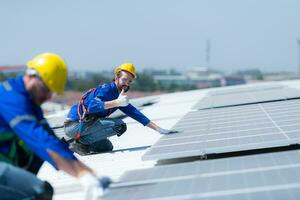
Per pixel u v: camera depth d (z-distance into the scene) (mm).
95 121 11586
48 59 6031
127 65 11242
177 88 154000
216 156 9195
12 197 5945
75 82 120500
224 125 12156
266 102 18938
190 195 6156
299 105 15664
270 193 5820
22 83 5992
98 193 5457
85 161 11086
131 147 12398
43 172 10062
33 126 5730
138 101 33062
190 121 14250
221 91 35812
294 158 7703
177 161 9438
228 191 6141
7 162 6215
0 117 5973
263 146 8484
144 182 7223
